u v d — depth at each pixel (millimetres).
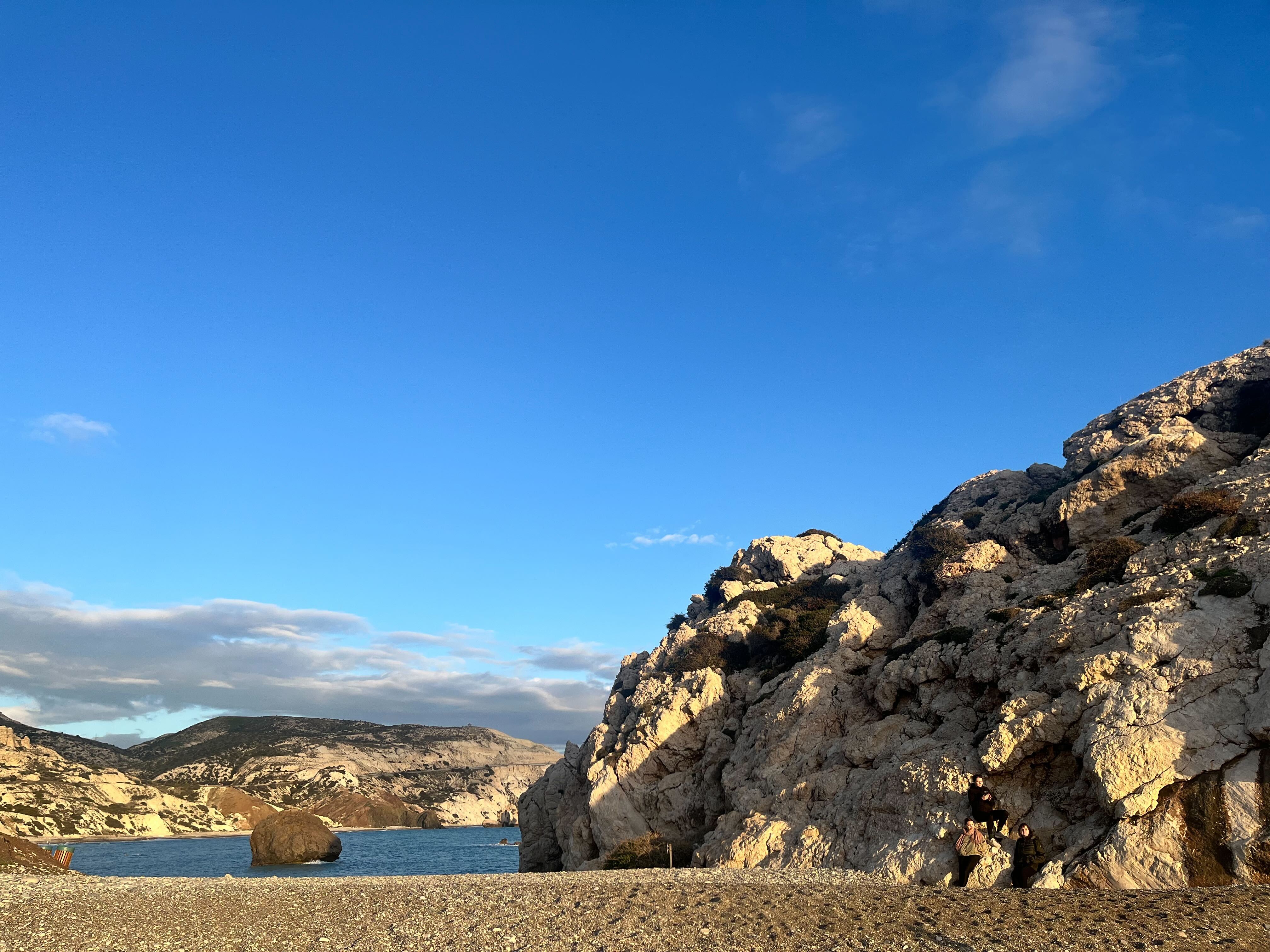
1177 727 23000
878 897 19000
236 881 27109
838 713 40594
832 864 29297
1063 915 16250
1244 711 22531
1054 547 43938
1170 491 40812
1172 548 31453
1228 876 19703
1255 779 21000
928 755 29828
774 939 15953
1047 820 24844
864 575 60531
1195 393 46000
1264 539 28297
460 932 17719
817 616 52625
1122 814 22172
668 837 46250
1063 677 27672
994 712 29688
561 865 63344
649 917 18031
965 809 25922
